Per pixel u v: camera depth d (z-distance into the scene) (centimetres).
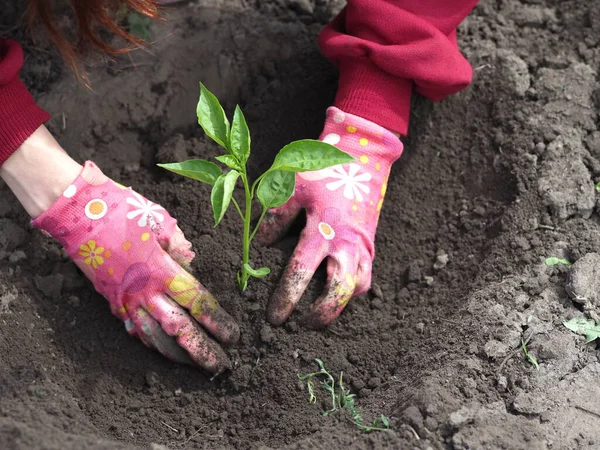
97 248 86
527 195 98
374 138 95
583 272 89
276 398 88
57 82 106
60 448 75
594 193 97
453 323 90
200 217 98
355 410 85
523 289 91
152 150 107
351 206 92
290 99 108
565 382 83
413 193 104
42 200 86
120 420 86
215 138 80
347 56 96
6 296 91
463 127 106
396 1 94
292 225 96
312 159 79
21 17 108
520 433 79
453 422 79
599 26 112
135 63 107
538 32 112
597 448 79
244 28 111
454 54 95
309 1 116
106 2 94
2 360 85
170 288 87
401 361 90
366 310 95
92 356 90
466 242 100
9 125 84
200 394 89
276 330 90
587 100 104
